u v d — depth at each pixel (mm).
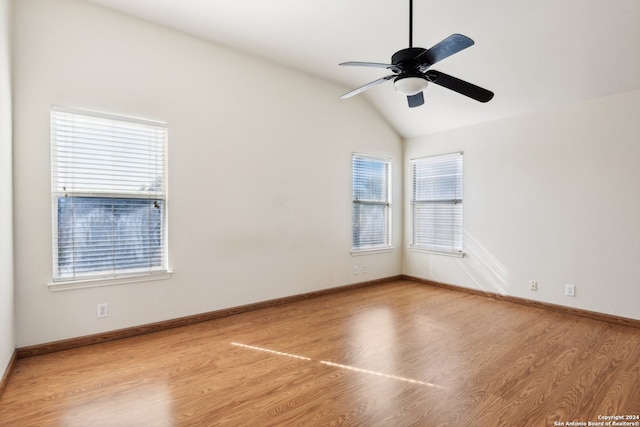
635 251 3189
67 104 2658
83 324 2750
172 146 3174
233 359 2523
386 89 4508
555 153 3707
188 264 3283
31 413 1841
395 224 5324
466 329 3154
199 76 3334
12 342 2361
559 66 3209
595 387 2100
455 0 2619
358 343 2826
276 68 3893
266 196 3832
